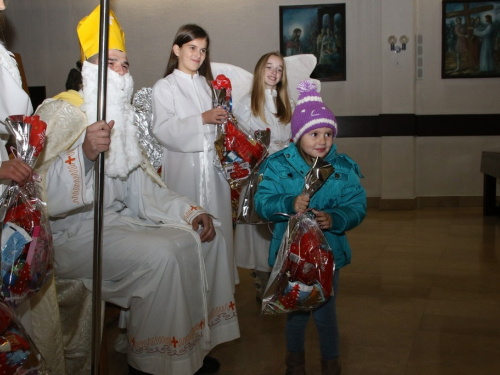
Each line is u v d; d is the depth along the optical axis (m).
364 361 2.85
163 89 3.26
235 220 3.78
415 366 2.78
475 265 4.79
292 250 2.21
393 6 7.97
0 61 1.91
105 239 2.46
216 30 8.30
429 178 8.42
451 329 3.30
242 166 3.16
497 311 3.61
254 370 2.76
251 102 3.98
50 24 8.41
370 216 7.67
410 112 8.13
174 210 2.72
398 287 4.18
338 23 8.12
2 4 1.97
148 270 2.33
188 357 2.35
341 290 4.12
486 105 8.23
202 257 2.50
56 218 2.61
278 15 8.20
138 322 2.37
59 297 2.44
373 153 8.35
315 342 3.11
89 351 2.42
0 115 1.83
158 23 8.33
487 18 8.05
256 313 3.65
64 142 2.43
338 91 8.29
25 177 1.71
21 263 1.74
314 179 2.25
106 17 1.69
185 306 2.36
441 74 8.23
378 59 8.19
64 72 8.45
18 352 1.49
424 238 6.00
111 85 2.61
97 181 1.67
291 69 4.84
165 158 3.36
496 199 8.24
